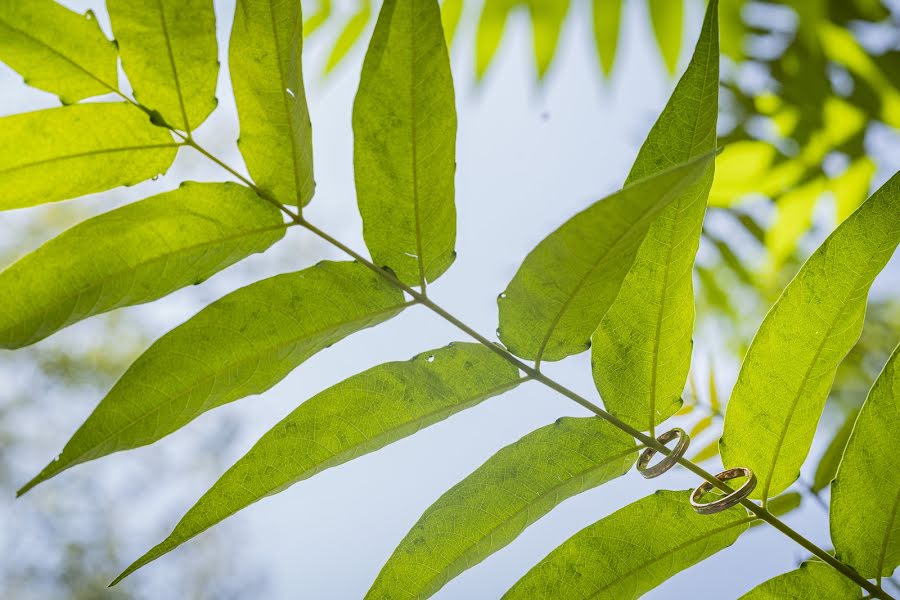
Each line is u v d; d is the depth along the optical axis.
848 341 0.54
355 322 0.53
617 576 0.54
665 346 0.54
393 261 0.54
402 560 0.54
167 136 0.53
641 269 0.54
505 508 0.54
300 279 0.53
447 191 0.53
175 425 0.51
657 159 0.52
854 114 1.24
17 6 0.52
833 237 0.53
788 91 1.26
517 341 0.53
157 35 0.53
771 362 0.54
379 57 0.52
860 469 0.53
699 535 0.55
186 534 0.52
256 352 0.52
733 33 1.26
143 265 0.52
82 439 0.50
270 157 0.53
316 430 0.53
